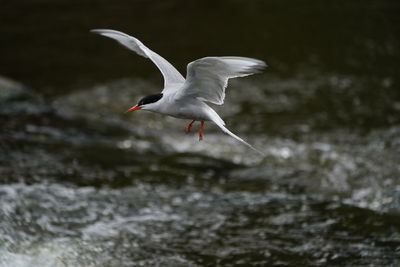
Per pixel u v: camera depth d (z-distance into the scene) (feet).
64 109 55.62
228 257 34.42
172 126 53.88
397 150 48.11
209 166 46.70
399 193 41.75
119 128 52.95
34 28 72.59
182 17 74.84
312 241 36.09
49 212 37.55
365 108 55.77
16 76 61.98
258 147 49.49
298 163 46.91
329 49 67.21
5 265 32.01
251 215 39.04
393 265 33.60
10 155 45.60
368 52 66.59
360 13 75.31
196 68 25.44
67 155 46.73
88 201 39.58
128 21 73.87
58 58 66.33
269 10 76.33
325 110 55.62
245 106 56.49
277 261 34.12
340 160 46.85
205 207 39.93
